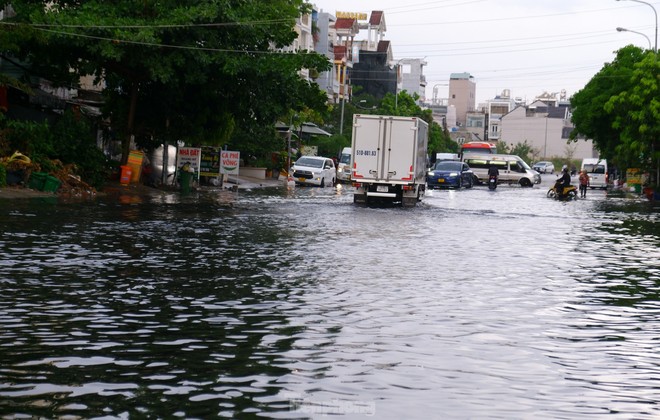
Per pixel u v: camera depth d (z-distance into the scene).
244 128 50.56
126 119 47.16
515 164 90.25
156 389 8.75
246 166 71.94
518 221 37.28
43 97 44.38
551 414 8.25
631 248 26.12
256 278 16.72
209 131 49.59
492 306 14.49
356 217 34.91
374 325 12.45
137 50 42.03
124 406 8.11
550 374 9.90
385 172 44.22
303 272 17.80
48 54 42.53
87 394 8.49
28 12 41.16
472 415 8.12
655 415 8.32
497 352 10.97
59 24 40.34
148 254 19.73
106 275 16.31
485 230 31.52
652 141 73.75
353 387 9.02
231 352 10.51
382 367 9.93
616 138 84.88
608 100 81.69
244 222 30.00
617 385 9.49
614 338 12.16
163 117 48.22
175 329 11.79
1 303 13.23
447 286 16.58
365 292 15.43
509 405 8.52
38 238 21.61
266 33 45.03
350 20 143.75
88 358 10.00
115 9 42.31
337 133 107.69
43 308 12.94
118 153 57.53
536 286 17.16
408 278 17.50
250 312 13.18
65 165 39.22
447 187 77.38
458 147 185.62
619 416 8.26
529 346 11.41
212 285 15.67
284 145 75.25
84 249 19.97
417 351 10.84
